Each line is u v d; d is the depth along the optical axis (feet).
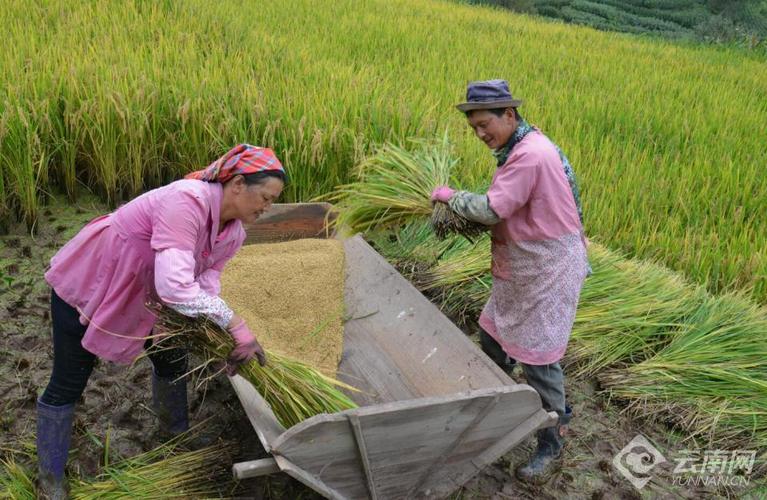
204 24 29.04
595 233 17.44
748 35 61.82
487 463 9.44
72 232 16.40
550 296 9.82
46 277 8.70
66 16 26.43
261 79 21.33
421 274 15.44
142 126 17.22
